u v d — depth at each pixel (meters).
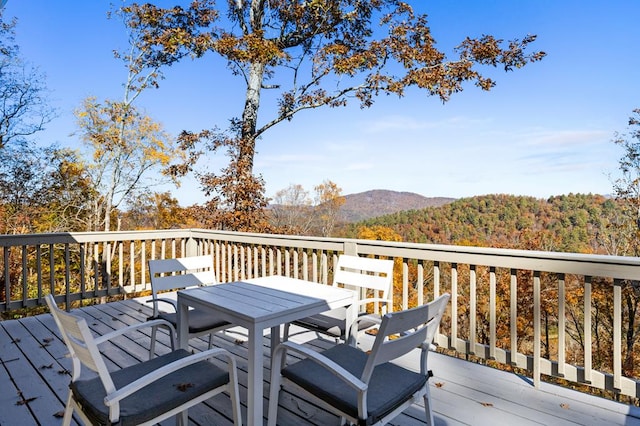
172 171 9.22
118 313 4.39
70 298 4.58
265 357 2.99
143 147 14.54
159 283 2.83
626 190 12.09
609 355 10.56
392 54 8.45
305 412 2.23
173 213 14.89
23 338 3.53
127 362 2.95
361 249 3.49
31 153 12.79
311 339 3.45
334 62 8.45
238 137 9.09
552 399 2.41
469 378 2.71
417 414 2.22
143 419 1.47
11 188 12.45
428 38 8.66
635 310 9.98
